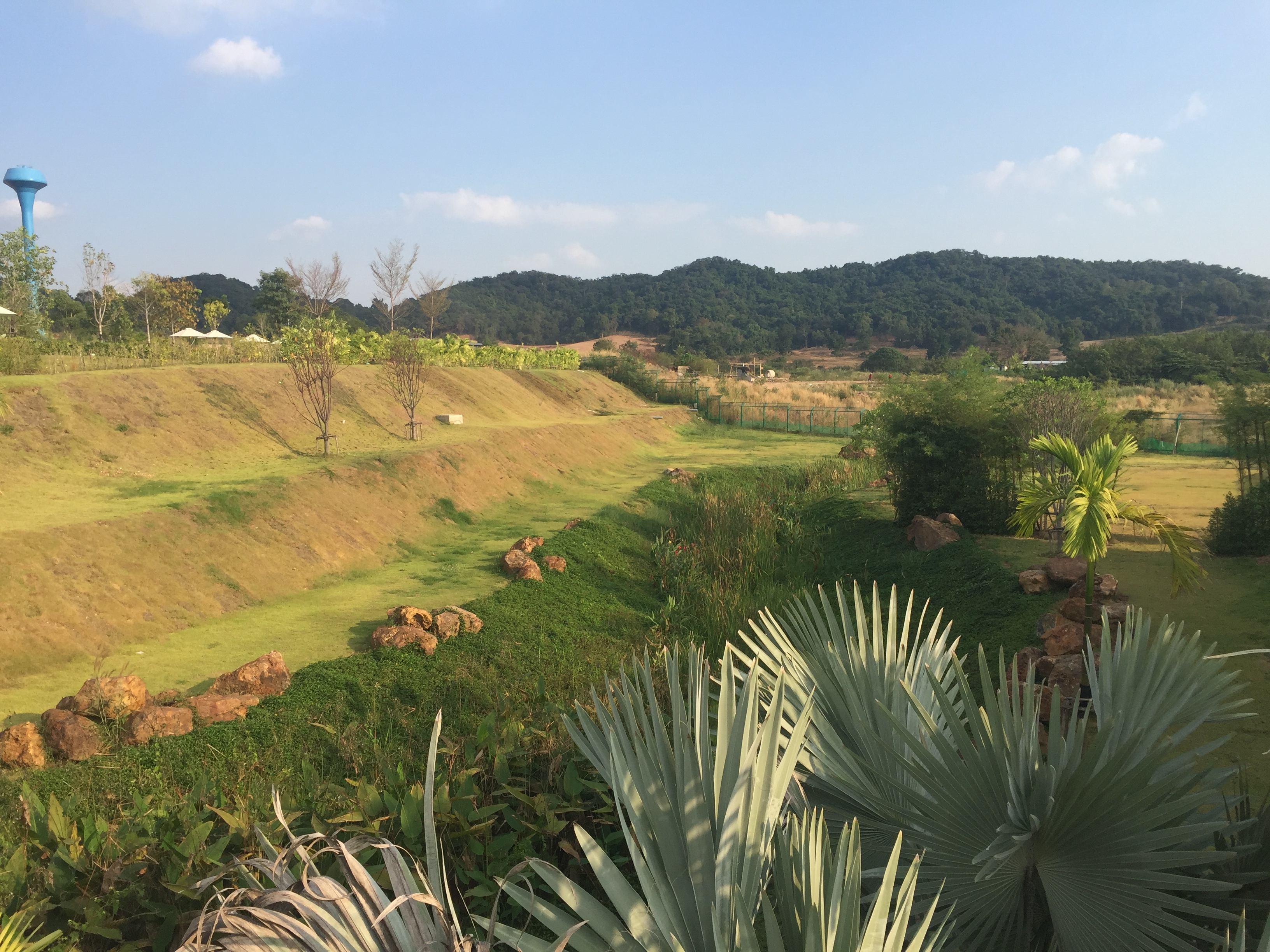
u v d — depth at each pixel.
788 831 2.35
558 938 1.97
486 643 10.17
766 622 3.79
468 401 29.09
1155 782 2.72
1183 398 44.62
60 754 7.03
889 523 16.52
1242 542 11.16
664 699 6.49
